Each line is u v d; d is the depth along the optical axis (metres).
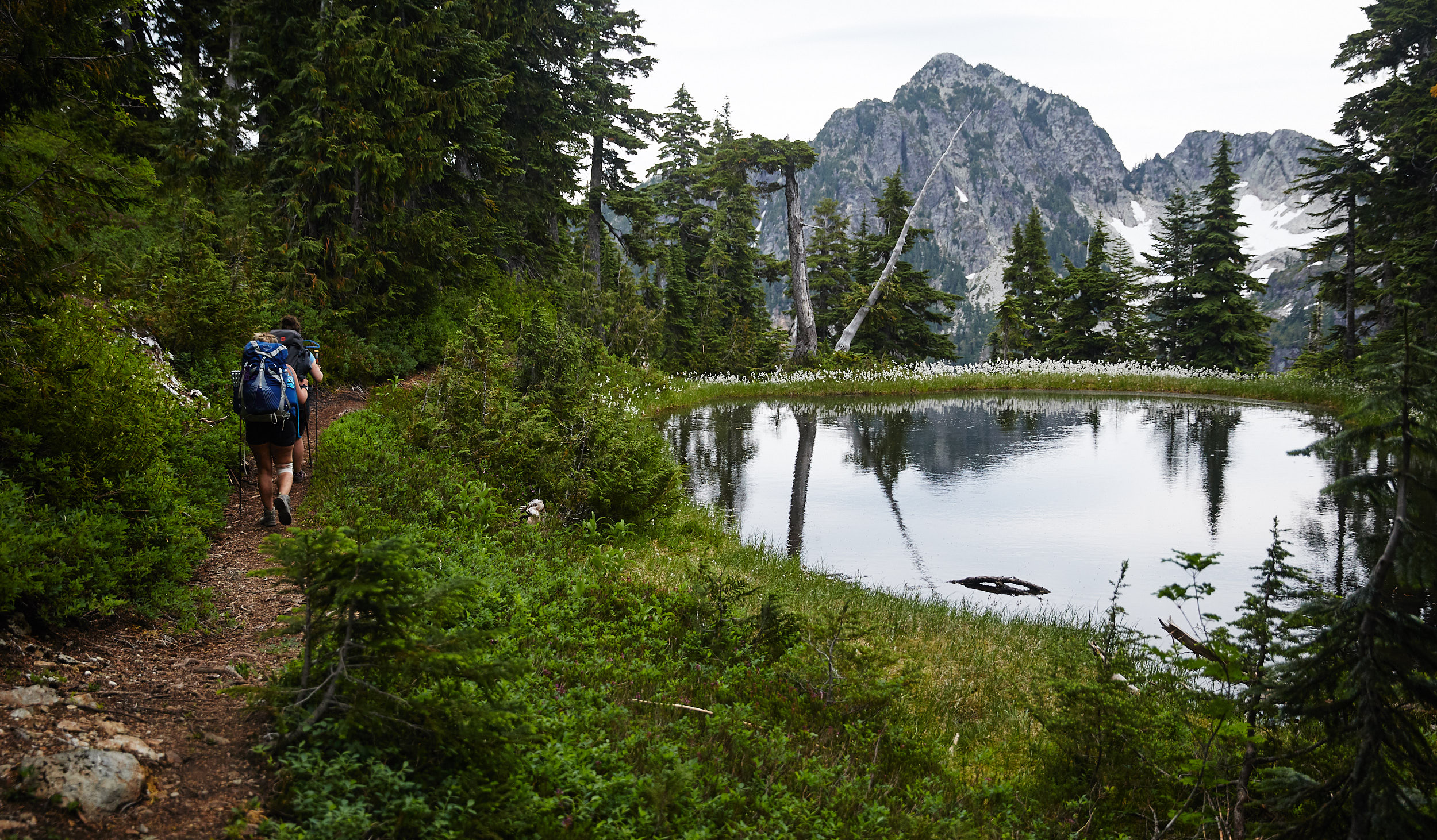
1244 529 12.80
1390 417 3.51
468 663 3.34
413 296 19.34
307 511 7.82
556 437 10.89
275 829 2.86
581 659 5.50
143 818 2.81
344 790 3.03
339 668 3.34
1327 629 3.85
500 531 8.28
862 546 11.97
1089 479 17.02
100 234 11.80
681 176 55.53
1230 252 51.22
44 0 5.16
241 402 7.05
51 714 3.34
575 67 29.72
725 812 3.84
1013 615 9.05
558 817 3.36
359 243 17.27
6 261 5.22
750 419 27.64
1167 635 8.30
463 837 3.01
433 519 8.13
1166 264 55.25
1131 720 5.09
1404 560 3.38
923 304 55.31
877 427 25.62
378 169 16.66
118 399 6.04
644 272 39.19
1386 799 3.31
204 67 21.19
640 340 33.25
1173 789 4.83
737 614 7.43
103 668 4.04
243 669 4.26
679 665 5.88
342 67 16.31
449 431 10.68
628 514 11.09
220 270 11.68
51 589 4.21
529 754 3.71
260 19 16.80
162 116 16.58
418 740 3.38
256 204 15.89
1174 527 12.97
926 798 4.48
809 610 8.21
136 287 10.98
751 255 56.56
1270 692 3.90
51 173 5.49
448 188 22.28
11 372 5.58
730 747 4.70
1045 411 30.95
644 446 11.41
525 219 27.20
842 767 4.73
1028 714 6.28
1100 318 56.97
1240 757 4.73
